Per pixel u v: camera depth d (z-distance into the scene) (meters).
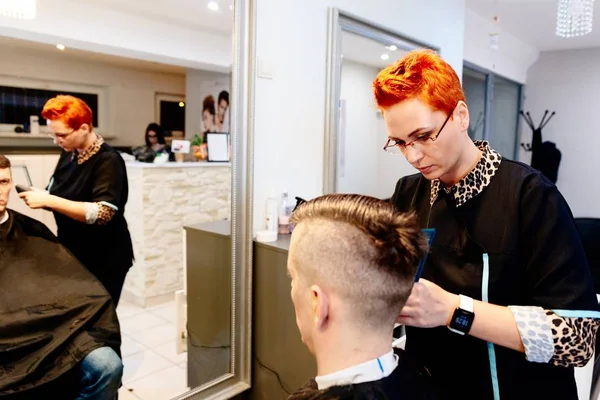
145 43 1.45
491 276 0.88
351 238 0.65
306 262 0.67
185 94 1.56
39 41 1.25
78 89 1.33
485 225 0.90
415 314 0.80
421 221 1.02
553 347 0.79
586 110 4.53
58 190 1.32
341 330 0.66
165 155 1.55
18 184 1.24
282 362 1.74
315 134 2.00
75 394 1.24
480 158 0.92
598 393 1.37
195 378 1.72
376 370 0.66
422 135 0.87
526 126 4.89
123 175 1.46
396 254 0.65
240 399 1.89
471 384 0.92
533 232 0.85
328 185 2.06
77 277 1.33
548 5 3.19
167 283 1.61
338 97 2.08
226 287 1.76
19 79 1.23
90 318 1.29
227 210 1.71
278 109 1.83
